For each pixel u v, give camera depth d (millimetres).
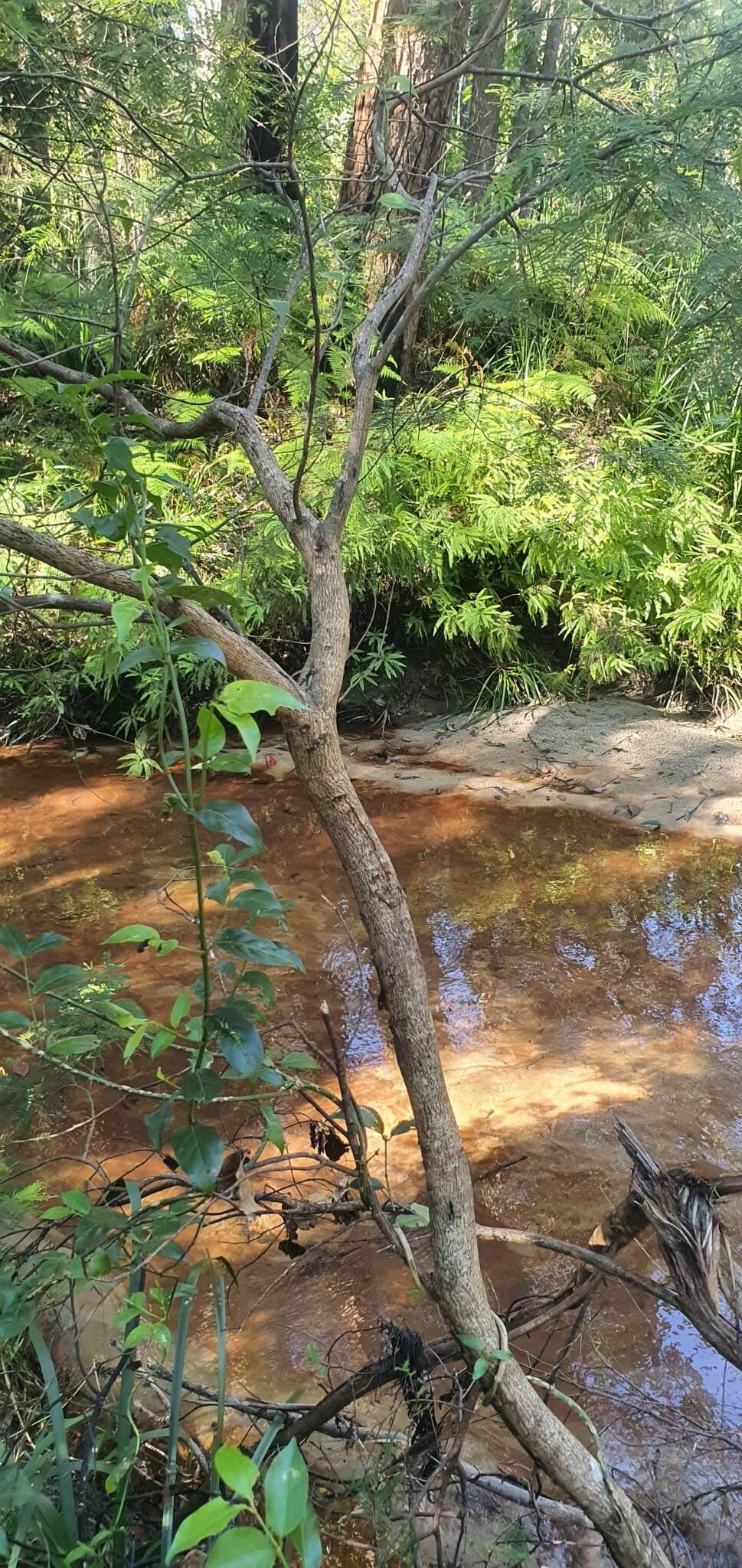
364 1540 1612
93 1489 1557
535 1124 2666
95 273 3041
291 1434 1601
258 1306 2133
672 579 5328
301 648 5418
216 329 4801
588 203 2039
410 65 3385
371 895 1305
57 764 5137
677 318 5109
